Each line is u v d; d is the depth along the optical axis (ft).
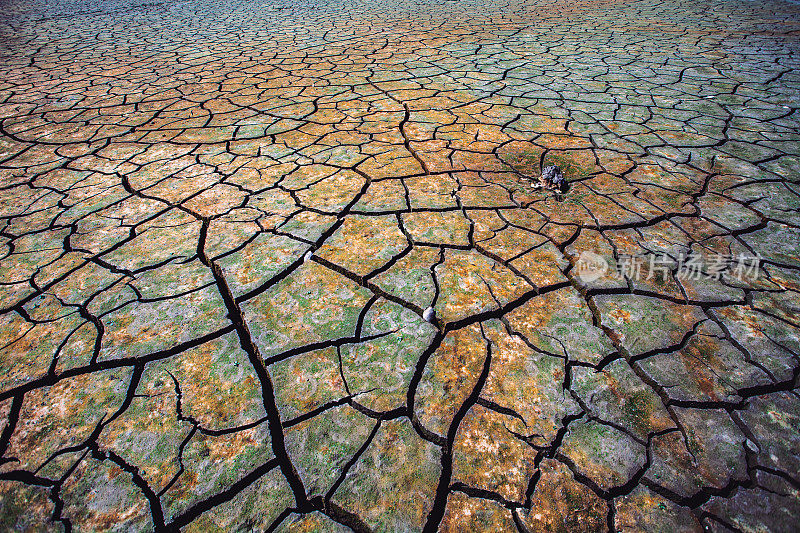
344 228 7.07
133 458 3.95
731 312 5.36
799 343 4.92
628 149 9.55
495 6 31.24
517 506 3.60
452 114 11.63
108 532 3.46
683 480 3.73
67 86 14.65
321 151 9.68
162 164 9.25
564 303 5.57
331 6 33.40
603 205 7.54
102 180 8.66
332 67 16.42
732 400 4.35
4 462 3.92
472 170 8.78
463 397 4.46
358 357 4.91
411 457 3.97
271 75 15.53
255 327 5.29
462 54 17.85
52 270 6.24
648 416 4.25
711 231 6.86
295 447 4.06
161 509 3.59
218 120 11.57
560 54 17.53
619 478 3.76
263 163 9.20
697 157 9.14
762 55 16.37
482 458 3.94
